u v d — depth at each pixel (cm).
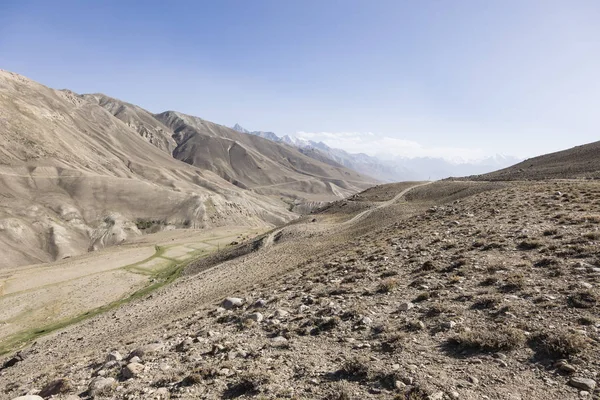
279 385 1001
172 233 17738
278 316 1694
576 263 1512
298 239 7138
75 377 1414
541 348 976
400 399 834
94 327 4241
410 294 1609
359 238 4691
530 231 2211
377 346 1157
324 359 1134
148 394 1066
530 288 1370
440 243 2494
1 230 16900
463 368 947
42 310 6975
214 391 1027
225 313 2159
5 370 2942
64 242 18150
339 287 1964
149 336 2122
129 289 8238
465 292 1474
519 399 790
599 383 789
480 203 4044
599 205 2647
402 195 9894
